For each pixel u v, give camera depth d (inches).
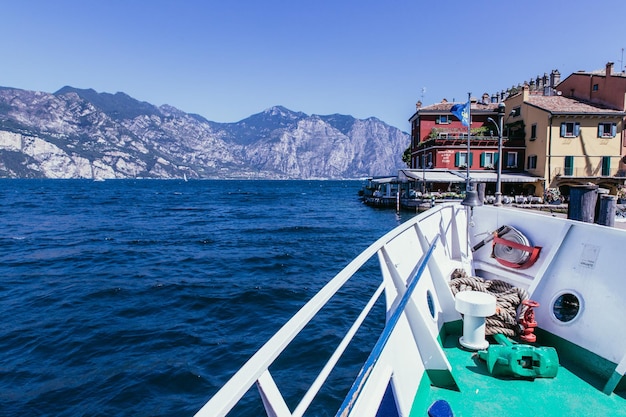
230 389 50.9
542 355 161.0
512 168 1879.9
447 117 2070.6
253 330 517.0
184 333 504.1
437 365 152.5
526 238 237.1
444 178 1756.9
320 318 521.0
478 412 139.8
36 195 4060.0
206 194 4835.1
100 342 479.5
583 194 274.2
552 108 1758.1
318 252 1096.2
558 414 139.8
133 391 374.3
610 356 162.9
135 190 5743.1
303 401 69.4
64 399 363.6
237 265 925.8
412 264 173.2
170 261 975.6
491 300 181.2
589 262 186.9
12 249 1151.6
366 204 2645.2
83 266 922.1
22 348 466.0
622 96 1724.9
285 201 3548.2
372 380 109.9
